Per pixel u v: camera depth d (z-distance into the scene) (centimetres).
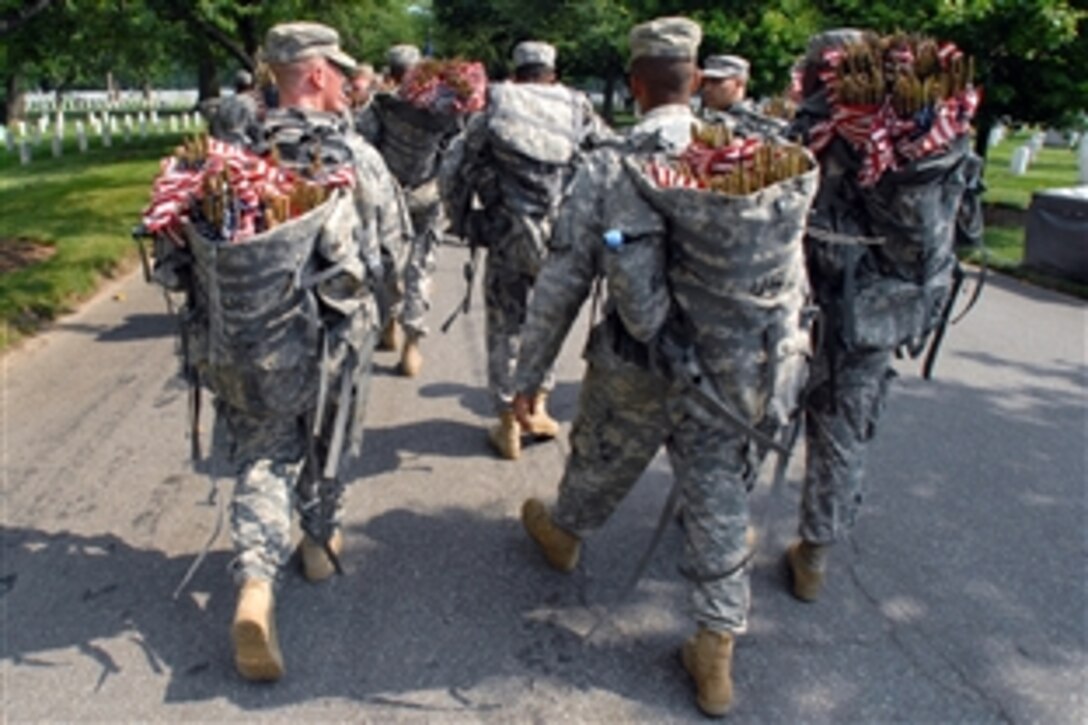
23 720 259
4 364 555
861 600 326
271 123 275
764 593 328
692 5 1380
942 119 253
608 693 275
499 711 266
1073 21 935
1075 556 358
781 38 1308
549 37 3641
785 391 246
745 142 239
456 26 4172
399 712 265
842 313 278
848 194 276
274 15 1562
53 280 710
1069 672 290
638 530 368
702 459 256
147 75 3481
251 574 261
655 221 233
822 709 271
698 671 265
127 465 417
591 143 375
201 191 244
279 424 274
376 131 488
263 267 241
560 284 257
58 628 299
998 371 575
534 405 443
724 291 231
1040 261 845
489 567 339
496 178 382
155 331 627
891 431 475
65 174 1448
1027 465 438
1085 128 1109
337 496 305
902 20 1030
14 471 409
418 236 518
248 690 272
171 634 296
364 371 282
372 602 316
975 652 299
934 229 270
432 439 450
